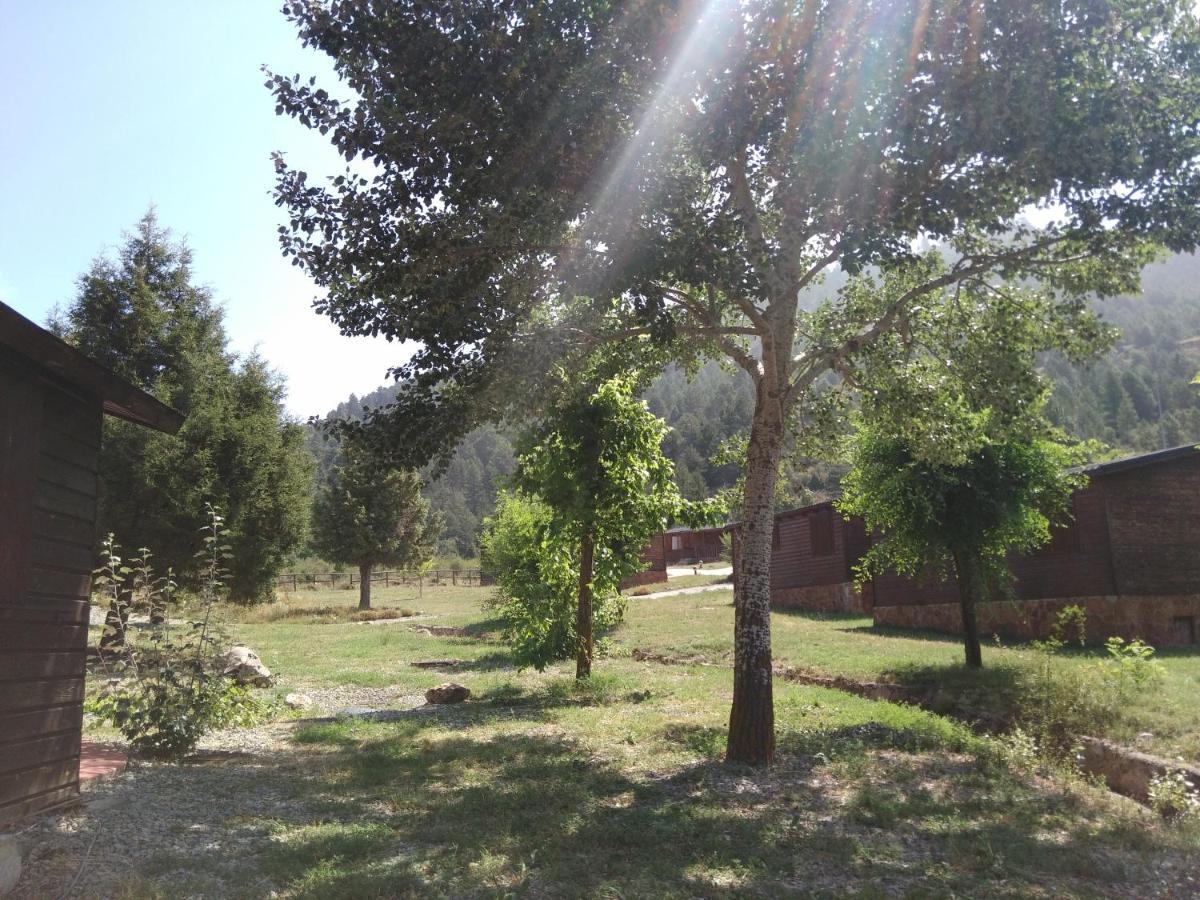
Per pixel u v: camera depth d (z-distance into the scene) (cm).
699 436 11088
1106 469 1873
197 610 1013
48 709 642
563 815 680
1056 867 598
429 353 908
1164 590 1900
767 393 931
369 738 1020
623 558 1528
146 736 842
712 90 828
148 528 2155
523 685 1544
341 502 4475
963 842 643
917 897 525
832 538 2844
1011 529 1418
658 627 2400
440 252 851
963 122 748
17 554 601
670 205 802
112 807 657
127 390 688
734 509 1427
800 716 1162
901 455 1447
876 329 967
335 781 784
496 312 895
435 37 805
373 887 502
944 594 2198
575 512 1378
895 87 779
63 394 670
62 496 666
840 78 788
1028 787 830
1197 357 12300
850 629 2255
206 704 884
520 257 882
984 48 758
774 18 790
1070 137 749
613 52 812
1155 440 9981
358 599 5238
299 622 3575
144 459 2177
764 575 912
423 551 4953
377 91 848
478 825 649
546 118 798
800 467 1362
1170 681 1174
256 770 826
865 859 598
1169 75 798
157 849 565
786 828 666
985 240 1009
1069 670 1183
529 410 968
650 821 669
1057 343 1086
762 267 819
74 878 502
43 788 631
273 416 2567
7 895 473
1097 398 11306
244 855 562
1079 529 1930
